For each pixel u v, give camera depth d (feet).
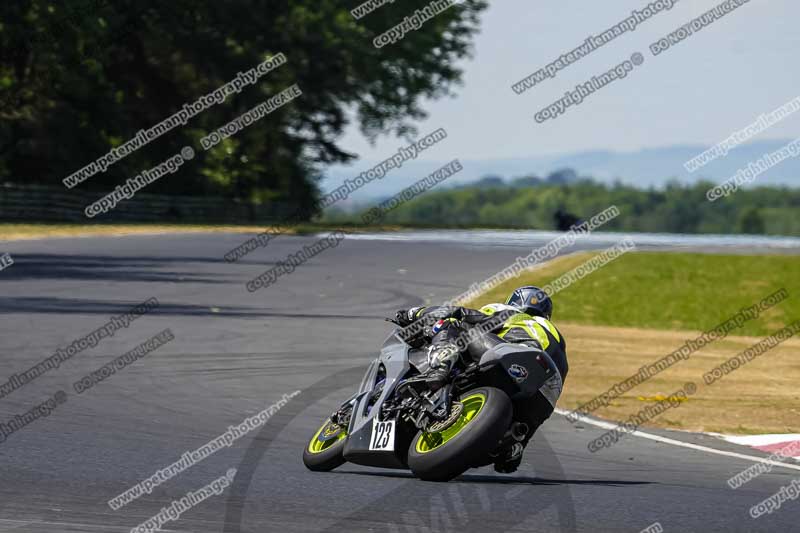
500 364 88.79
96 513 77.61
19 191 564.30
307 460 94.43
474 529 75.72
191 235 506.89
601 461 107.04
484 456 88.89
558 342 94.84
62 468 92.58
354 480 90.79
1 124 622.95
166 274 309.22
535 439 114.42
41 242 414.00
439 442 85.71
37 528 72.69
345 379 152.15
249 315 227.20
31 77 636.48
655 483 96.53
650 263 395.75
